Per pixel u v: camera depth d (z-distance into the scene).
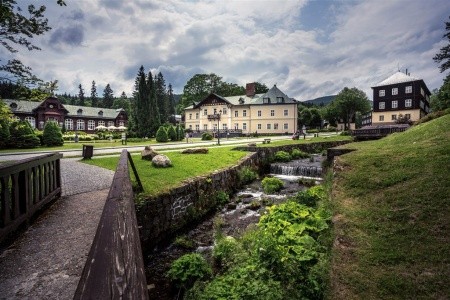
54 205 6.50
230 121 62.56
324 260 4.32
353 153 9.78
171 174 11.05
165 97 88.25
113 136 47.78
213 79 79.94
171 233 8.52
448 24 25.06
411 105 54.38
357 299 3.21
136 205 7.24
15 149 25.05
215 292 4.30
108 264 1.16
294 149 26.83
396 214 4.94
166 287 5.70
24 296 2.86
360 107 70.75
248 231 7.71
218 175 12.52
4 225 3.91
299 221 6.38
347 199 6.10
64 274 3.32
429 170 6.35
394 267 3.67
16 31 5.36
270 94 60.56
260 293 3.97
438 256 3.70
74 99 128.88
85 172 11.58
